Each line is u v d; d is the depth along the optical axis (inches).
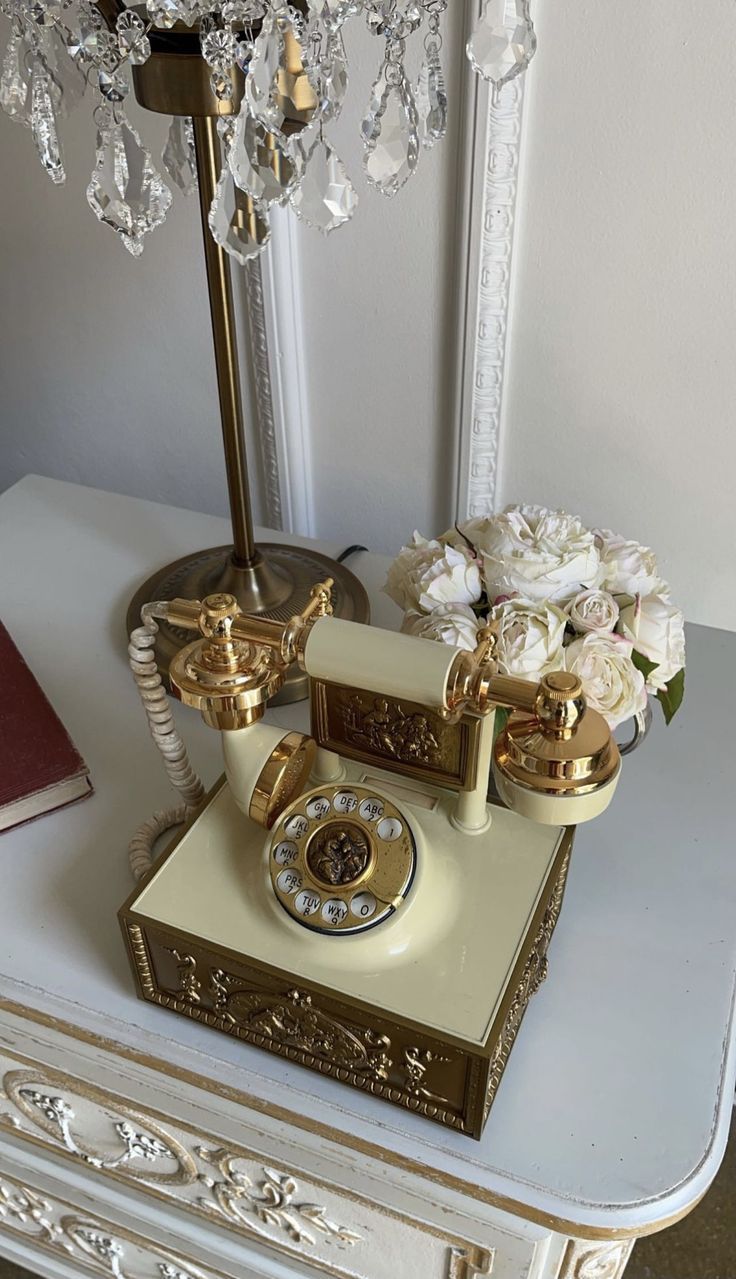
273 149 16.7
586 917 22.0
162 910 18.5
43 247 37.1
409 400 35.0
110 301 37.5
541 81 27.3
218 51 16.4
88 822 24.0
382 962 17.6
